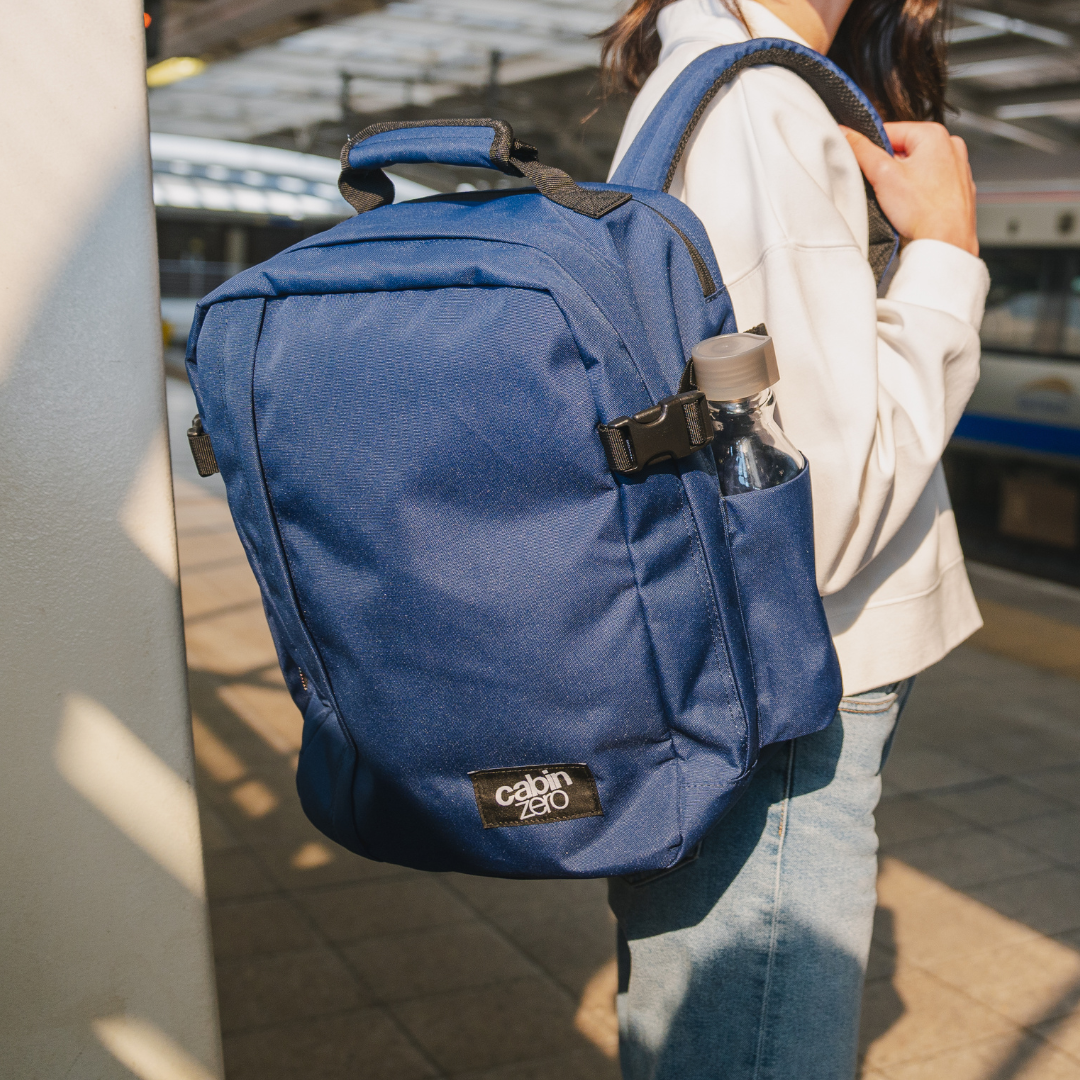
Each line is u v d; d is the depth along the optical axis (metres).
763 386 0.92
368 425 0.96
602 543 0.92
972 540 9.99
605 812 0.98
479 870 1.04
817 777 1.18
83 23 1.00
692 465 0.94
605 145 15.20
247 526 1.12
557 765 0.97
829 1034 1.20
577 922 2.67
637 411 0.91
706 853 1.21
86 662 1.07
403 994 2.36
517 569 0.93
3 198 1.00
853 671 1.19
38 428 1.03
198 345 1.13
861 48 1.43
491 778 0.99
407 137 1.09
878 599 1.21
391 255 0.99
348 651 1.02
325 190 23.09
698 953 1.22
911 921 2.72
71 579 1.06
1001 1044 2.24
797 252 1.03
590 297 0.90
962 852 3.09
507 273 0.91
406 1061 2.13
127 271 1.05
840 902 1.19
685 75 1.09
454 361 0.92
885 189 1.17
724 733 0.97
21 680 1.05
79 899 1.09
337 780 1.12
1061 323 9.12
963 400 1.15
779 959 1.19
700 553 0.95
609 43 1.42
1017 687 4.54
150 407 1.07
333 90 15.73
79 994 1.10
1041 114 12.29
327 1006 2.32
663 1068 1.25
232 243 33.34
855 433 1.03
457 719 0.98
